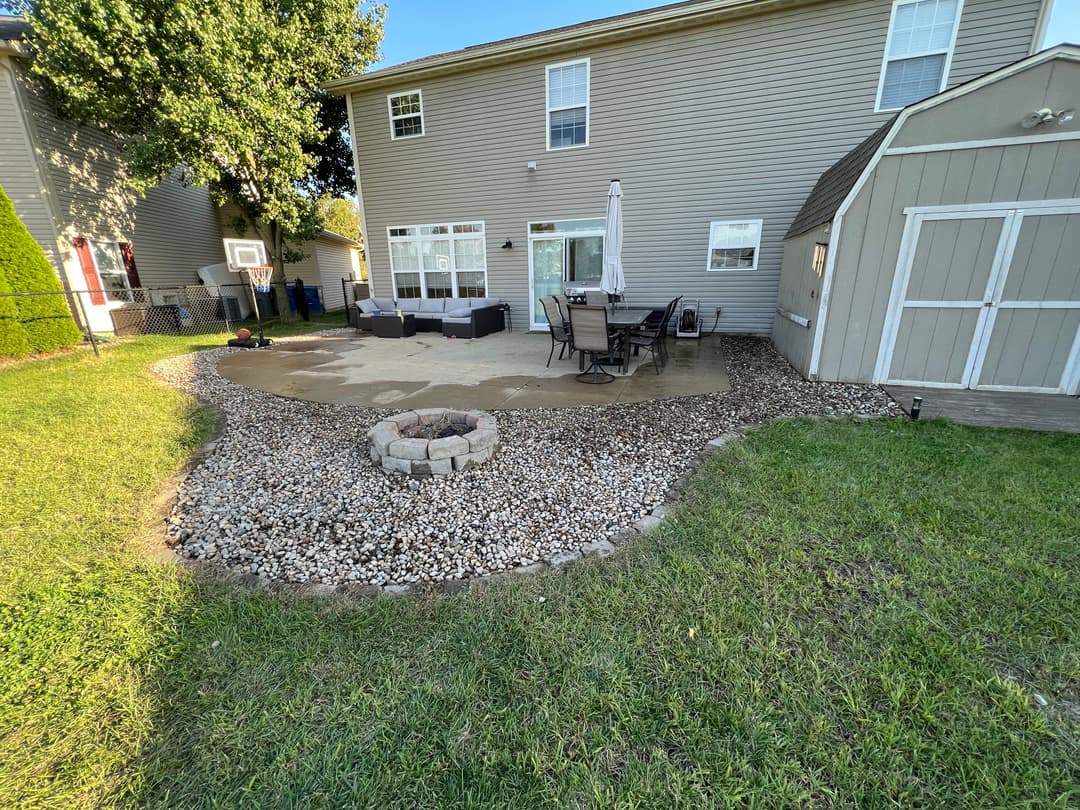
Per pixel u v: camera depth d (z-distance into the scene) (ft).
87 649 5.47
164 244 38.99
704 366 20.15
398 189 33.60
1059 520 7.52
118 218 34.09
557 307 22.41
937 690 4.67
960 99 13.01
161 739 4.39
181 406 15.43
